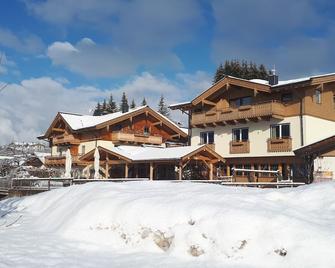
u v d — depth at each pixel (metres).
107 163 33.97
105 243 10.68
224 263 8.45
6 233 12.06
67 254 9.53
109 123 42.28
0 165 35.41
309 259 7.80
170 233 9.78
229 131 35.41
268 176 31.94
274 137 32.12
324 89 31.89
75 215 12.16
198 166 34.84
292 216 9.14
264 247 8.48
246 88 33.84
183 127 51.25
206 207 9.93
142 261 8.88
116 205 11.62
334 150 25.42
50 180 25.55
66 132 48.72
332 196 10.56
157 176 35.97
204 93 36.25
